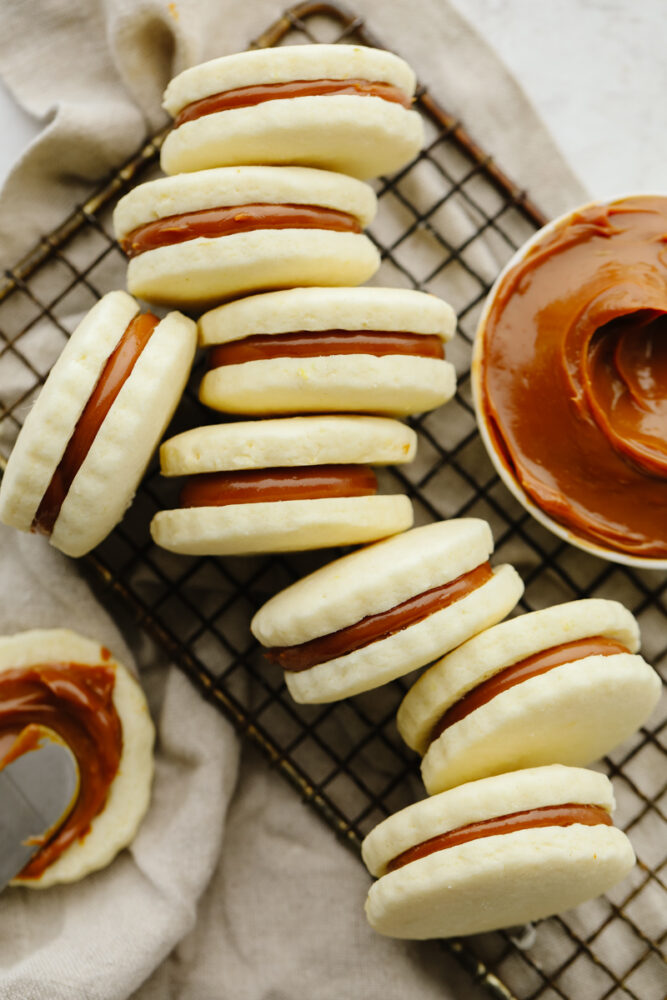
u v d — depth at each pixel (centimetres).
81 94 40
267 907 39
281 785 40
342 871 39
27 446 35
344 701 40
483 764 36
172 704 40
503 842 34
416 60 41
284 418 37
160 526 37
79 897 39
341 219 36
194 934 39
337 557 40
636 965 39
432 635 36
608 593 41
